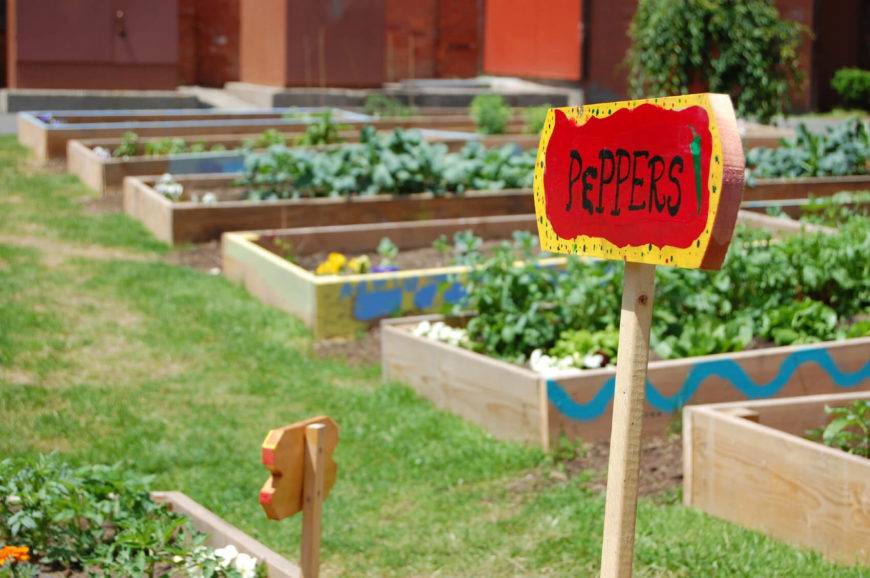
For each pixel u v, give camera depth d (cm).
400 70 2909
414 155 1213
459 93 2423
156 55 2219
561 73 2628
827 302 837
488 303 737
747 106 1498
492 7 2906
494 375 665
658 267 761
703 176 282
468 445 647
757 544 507
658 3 1469
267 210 1145
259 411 705
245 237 1016
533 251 1079
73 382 738
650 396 648
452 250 1091
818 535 501
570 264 763
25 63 2122
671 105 291
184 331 857
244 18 2466
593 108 319
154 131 1745
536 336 709
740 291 799
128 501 457
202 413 695
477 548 517
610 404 646
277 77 2303
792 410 579
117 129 1698
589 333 714
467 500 576
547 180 340
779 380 691
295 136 1742
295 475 385
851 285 819
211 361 799
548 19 2669
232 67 2698
